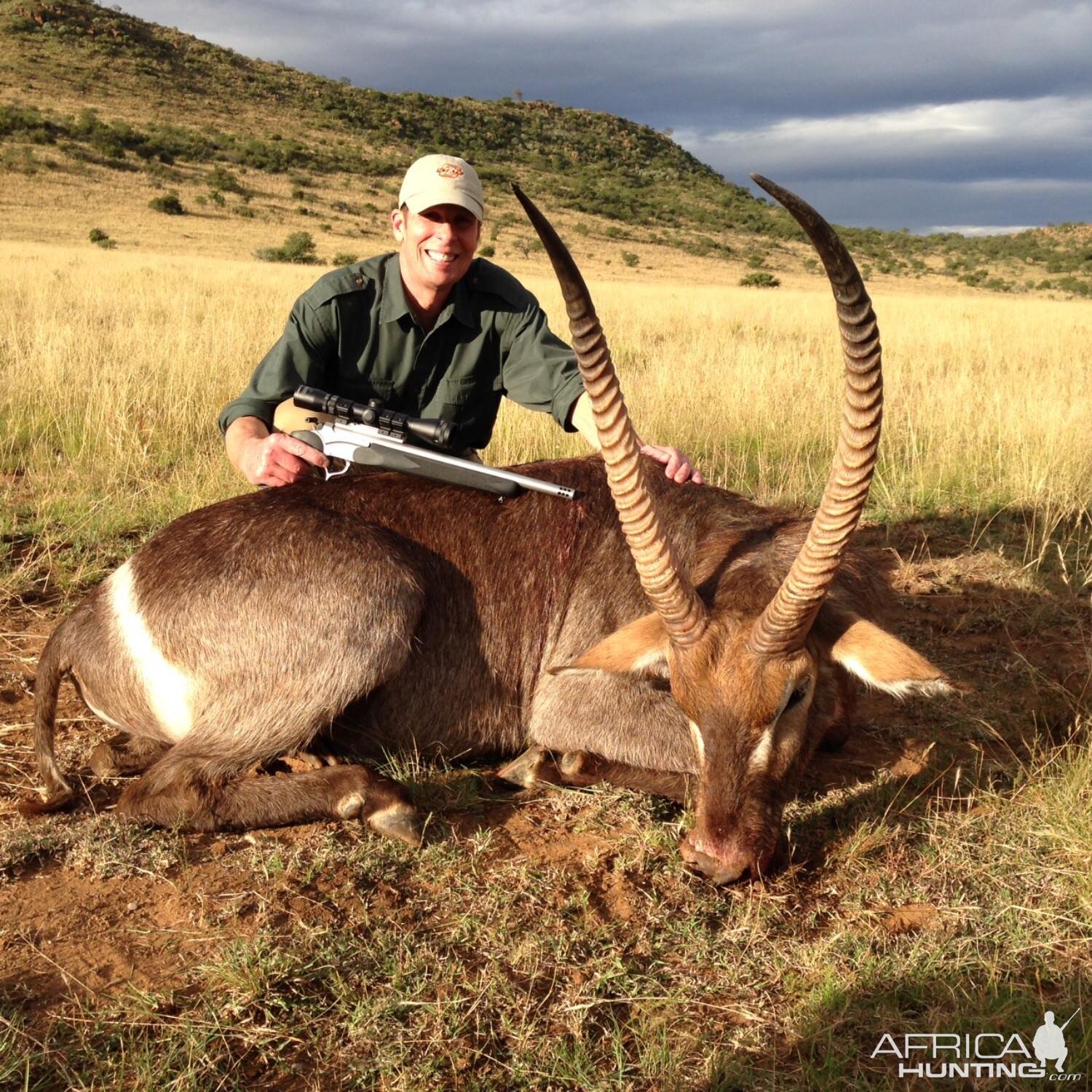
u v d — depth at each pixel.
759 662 3.07
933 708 4.45
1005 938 3.01
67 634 3.79
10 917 3.05
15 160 76.06
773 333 18.62
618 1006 2.82
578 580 4.00
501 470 4.14
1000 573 5.87
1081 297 82.00
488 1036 2.68
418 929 3.06
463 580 3.95
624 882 3.30
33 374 9.34
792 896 3.24
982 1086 2.54
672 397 9.37
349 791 3.49
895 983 2.84
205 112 128.38
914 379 11.51
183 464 7.45
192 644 3.63
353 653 3.64
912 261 119.56
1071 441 7.71
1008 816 3.58
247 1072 2.58
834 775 3.93
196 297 19.50
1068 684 4.64
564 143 185.12
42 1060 2.55
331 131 139.62
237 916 3.09
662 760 3.76
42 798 3.69
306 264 51.72
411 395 4.66
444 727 4.02
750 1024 2.74
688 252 98.69
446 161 4.21
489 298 4.58
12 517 6.18
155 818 3.47
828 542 2.89
